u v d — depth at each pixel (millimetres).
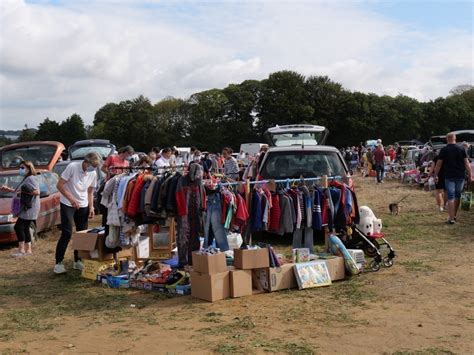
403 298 6746
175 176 7855
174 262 8430
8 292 7816
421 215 13992
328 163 10875
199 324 6027
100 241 8492
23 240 10617
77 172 8977
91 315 6605
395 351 4988
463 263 8523
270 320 6074
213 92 92562
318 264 7609
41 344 5570
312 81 90125
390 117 88250
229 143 91125
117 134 91562
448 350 4980
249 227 8219
